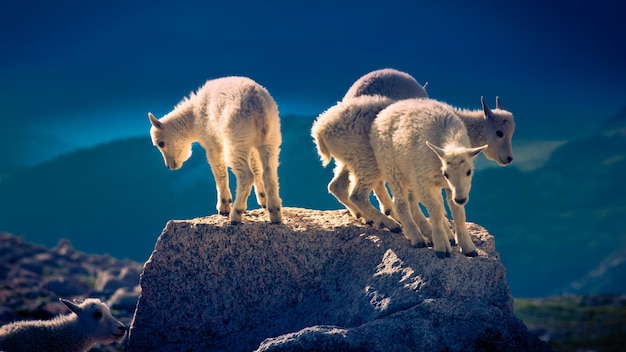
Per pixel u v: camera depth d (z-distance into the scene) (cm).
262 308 3581
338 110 3625
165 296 3600
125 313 6469
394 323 3012
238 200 3591
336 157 3662
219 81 3838
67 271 8225
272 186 3622
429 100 3509
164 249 3606
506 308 3198
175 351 3575
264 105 3550
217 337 3572
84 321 3672
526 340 3105
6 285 6931
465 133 3281
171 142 4103
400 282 3234
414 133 3234
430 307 3059
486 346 3044
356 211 3753
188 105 4112
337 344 2914
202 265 3600
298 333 2962
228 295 3588
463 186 3025
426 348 2967
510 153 3997
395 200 3422
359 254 3528
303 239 3594
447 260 3198
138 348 3588
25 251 8844
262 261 3594
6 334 3478
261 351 2925
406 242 3425
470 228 3741
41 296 6731
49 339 3575
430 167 3175
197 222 3650
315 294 3562
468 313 3091
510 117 4016
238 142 3528
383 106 3553
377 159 3456
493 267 3203
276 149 3650
